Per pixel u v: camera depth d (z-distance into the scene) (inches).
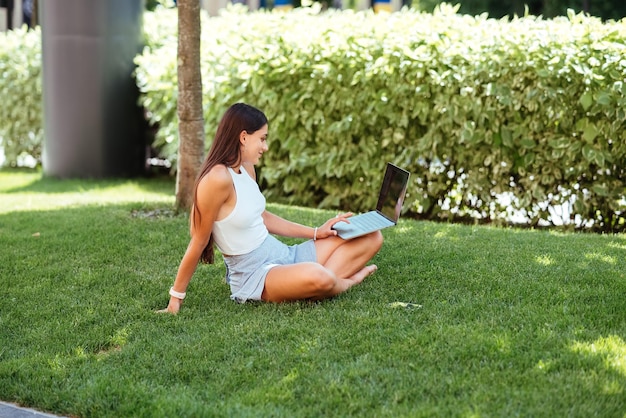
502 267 196.9
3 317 172.9
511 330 153.9
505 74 278.5
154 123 398.0
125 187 351.6
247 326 159.9
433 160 300.7
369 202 316.2
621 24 273.3
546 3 695.1
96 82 367.6
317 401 129.1
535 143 281.4
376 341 150.2
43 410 132.6
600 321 157.8
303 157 316.8
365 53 297.7
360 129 307.3
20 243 231.9
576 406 122.2
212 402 129.7
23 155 425.1
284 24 328.2
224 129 167.5
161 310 174.2
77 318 170.2
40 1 368.8
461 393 129.4
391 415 122.7
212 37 349.7
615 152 272.8
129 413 127.5
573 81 270.7
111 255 218.2
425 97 293.4
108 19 365.7
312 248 181.9
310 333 155.9
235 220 169.2
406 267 198.7
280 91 320.2
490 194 296.4
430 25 301.9
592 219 291.1
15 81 409.4
